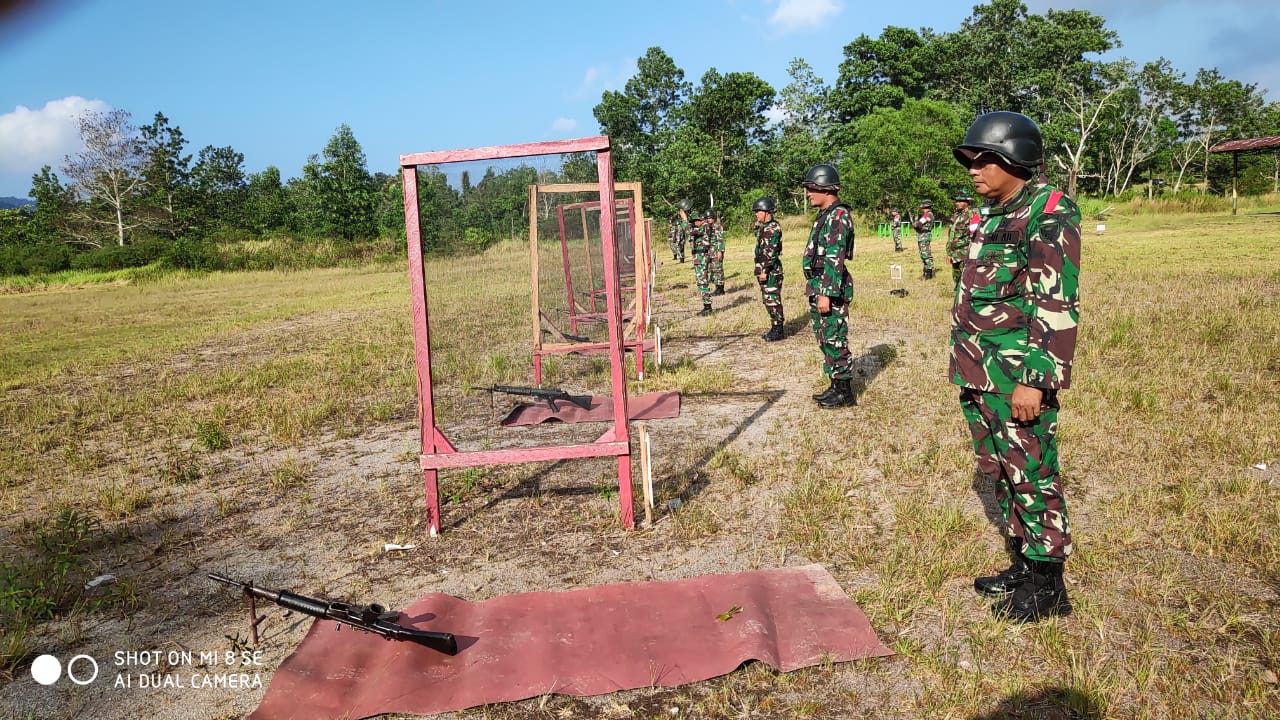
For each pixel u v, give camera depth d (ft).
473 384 17.34
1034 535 10.30
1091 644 9.75
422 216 15.30
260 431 24.00
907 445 18.20
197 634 11.62
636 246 27.94
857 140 192.03
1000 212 10.34
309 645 10.78
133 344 48.44
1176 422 18.15
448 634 10.12
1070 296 9.45
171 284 118.83
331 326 51.85
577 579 12.57
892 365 26.76
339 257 146.92
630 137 223.71
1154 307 33.47
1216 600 10.53
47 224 194.80
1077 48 209.46
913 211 123.65
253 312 67.05
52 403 30.25
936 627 10.44
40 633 11.85
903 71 211.00
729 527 14.25
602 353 21.11
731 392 25.02
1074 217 9.54
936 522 13.48
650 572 12.64
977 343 10.43
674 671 9.59
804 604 11.02
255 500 17.63
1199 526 12.75
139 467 20.76
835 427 20.13
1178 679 8.91
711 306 44.14
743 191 185.78
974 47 215.51
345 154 188.85
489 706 9.23
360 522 15.81
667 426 21.45
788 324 37.83
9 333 58.23
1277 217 102.32
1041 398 9.68
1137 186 230.48
